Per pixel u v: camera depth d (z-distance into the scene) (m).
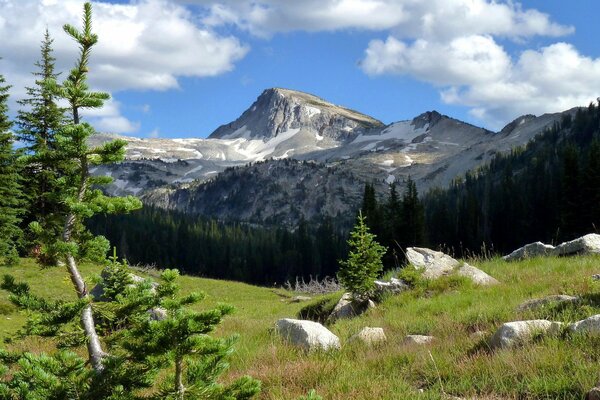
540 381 7.67
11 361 4.61
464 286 16.41
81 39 5.00
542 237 87.62
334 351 11.21
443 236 95.81
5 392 4.24
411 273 17.53
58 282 30.25
